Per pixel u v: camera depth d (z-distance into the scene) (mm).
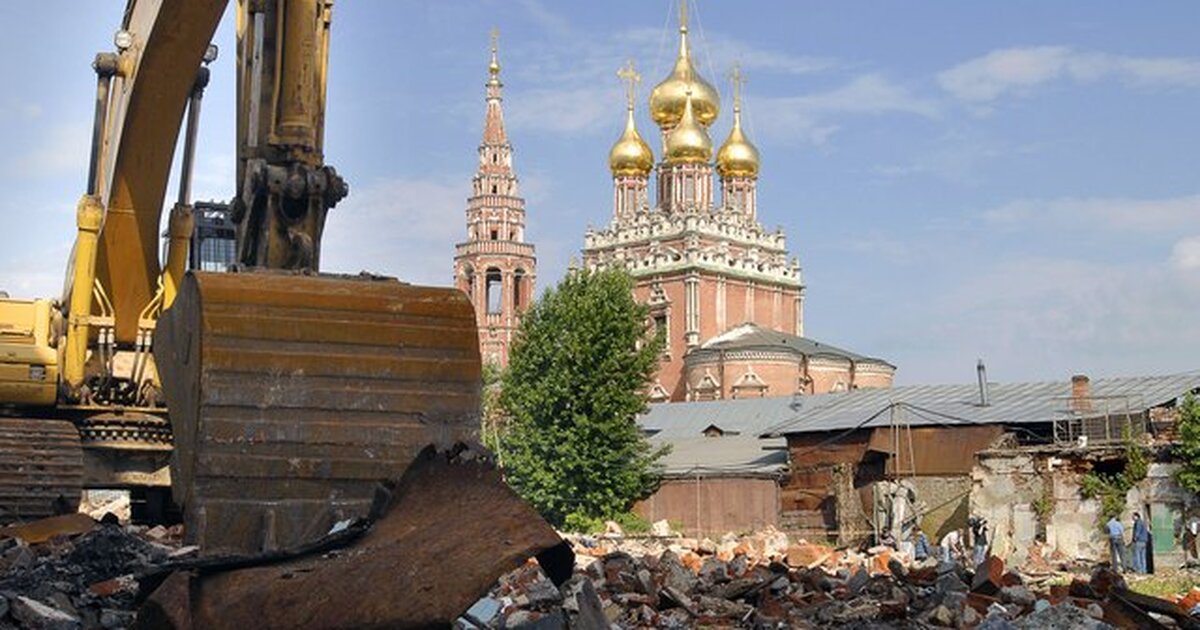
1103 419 54375
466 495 11148
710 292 119188
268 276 12922
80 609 13562
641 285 121000
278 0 14570
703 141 132125
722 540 46844
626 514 67500
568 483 67812
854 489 60938
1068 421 55625
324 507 12133
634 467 68375
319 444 12242
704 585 18984
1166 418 55375
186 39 18766
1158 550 49344
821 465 62812
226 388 12102
